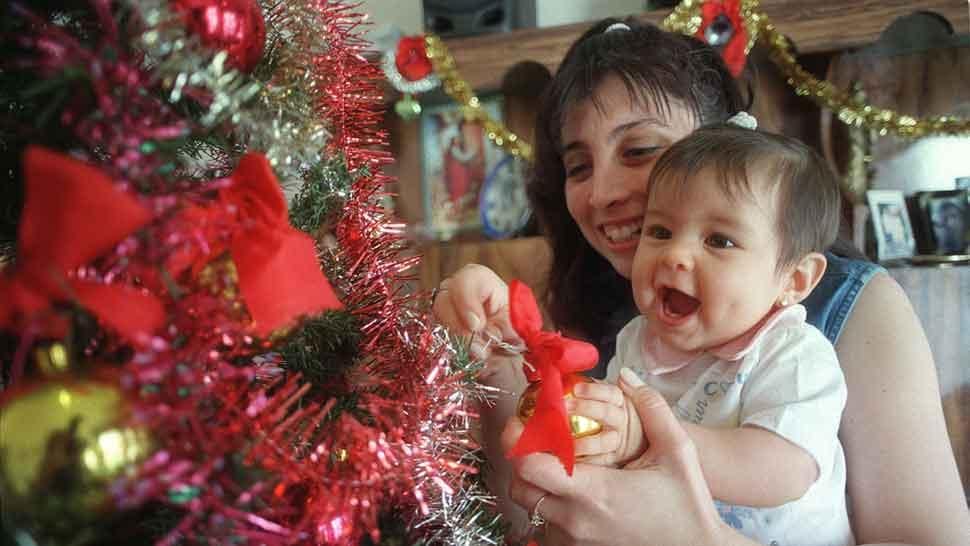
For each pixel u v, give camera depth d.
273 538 0.32
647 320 0.75
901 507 0.67
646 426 0.56
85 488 0.27
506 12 1.43
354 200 0.54
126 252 0.28
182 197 0.30
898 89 1.41
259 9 0.41
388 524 0.44
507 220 1.62
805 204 0.67
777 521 0.66
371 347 0.52
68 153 0.35
